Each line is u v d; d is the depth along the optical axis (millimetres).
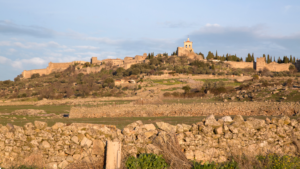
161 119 35906
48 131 10234
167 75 144625
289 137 11352
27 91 126812
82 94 108938
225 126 11016
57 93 116938
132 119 38281
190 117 39125
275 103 40500
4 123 32469
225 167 9586
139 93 98000
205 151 10547
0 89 146125
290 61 190000
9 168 9148
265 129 11352
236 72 151625
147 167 9281
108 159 9469
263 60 176125
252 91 74188
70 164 9750
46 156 9906
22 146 10039
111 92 109312
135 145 10219
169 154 9805
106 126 10758
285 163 9578
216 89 90000
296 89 66125
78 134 10172
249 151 10727
